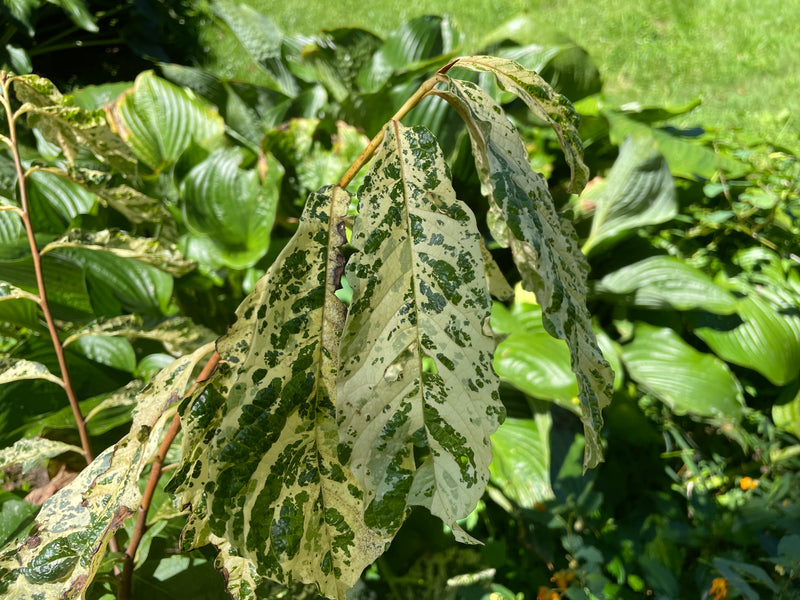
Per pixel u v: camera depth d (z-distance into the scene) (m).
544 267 0.29
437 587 0.72
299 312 0.32
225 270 0.98
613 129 1.14
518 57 1.19
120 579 0.49
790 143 1.67
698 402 0.92
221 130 1.13
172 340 0.60
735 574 0.68
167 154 1.12
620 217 1.02
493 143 0.31
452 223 0.30
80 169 0.55
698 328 1.01
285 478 0.33
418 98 0.34
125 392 0.58
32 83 0.50
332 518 0.34
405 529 0.77
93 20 1.71
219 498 0.33
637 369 0.97
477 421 0.30
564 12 2.95
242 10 1.46
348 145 0.99
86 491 0.39
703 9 2.99
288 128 1.00
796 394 0.98
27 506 0.61
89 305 0.83
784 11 2.98
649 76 2.51
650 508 0.87
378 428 0.30
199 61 2.31
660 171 1.01
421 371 0.30
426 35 1.30
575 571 0.73
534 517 0.78
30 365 0.56
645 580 0.79
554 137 1.15
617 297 1.01
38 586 0.37
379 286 0.30
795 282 1.03
